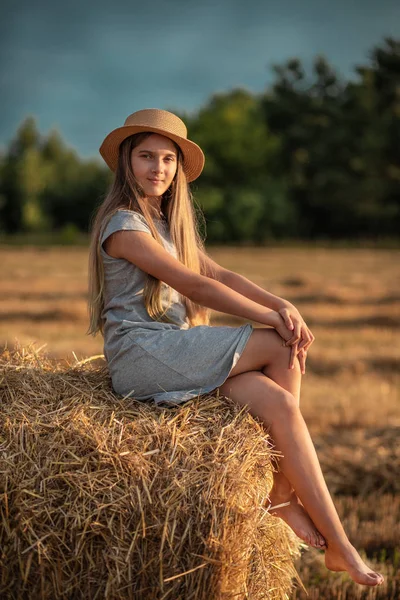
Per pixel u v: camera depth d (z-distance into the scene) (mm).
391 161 51938
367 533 4551
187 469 2570
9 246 45375
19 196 61844
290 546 3074
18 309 14844
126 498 2504
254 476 2674
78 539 2467
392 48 55312
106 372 3283
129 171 3162
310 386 8664
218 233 50219
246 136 53031
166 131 3102
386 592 3760
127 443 2623
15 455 2568
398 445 5797
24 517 2475
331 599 3701
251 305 2959
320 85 58031
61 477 2523
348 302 16812
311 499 2760
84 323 13391
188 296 3014
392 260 32531
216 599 2486
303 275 22750
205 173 52312
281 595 2906
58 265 28984
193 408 2824
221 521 2492
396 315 14281
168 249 3197
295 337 2928
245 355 2920
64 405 2805
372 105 53656
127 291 3086
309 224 54156
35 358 3289
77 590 2490
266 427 2834
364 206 50500
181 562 2494
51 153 71625
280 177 54281
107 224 3104
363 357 10398
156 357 2906
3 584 2500
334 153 53219
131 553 2475
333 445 5875
